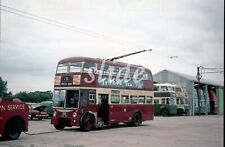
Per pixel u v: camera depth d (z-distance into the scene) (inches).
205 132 798.5
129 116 956.0
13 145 535.8
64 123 813.9
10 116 602.9
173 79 2191.2
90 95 821.9
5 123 593.9
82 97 801.6
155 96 1825.8
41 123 1081.4
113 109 888.9
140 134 738.8
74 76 812.0
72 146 530.3
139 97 1007.6
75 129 858.1
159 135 718.5
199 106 2048.5
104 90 863.7
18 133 625.9
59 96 826.8
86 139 633.6
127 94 952.9
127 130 842.8
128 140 620.4
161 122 1198.9
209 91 2404.0
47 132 767.1
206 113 2253.9
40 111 1288.1
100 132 783.1
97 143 572.1
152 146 538.3
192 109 2075.5
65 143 569.0
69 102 808.3
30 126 946.7
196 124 1095.0
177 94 1839.3
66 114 799.7
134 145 548.4
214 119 1453.0
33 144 551.5
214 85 2410.2
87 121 805.9
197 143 581.9
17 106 618.2
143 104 1023.0
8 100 618.2
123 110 930.1
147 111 1040.8
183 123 1145.4
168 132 791.7
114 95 899.4
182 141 610.2
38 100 2059.5
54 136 685.9
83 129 797.2
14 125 617.3
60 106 816.9
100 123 850.1
